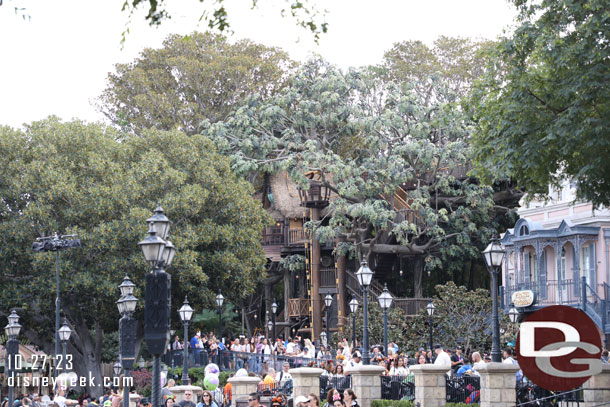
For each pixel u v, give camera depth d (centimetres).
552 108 2444
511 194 5412
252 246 5134
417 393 2291
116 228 4447
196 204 4778
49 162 4634
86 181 4656
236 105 6450
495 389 2067
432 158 5206
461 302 4362
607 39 2297
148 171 4728
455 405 2216
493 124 2559
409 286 5984
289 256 5878
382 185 5325
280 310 6906
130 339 2462
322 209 5634
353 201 5481
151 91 6438
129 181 4634
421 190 5359
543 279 4166
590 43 2300
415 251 5384
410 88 5622
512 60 2522
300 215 6088
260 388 2814
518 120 2464
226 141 5662
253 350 4359
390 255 5688
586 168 2319
